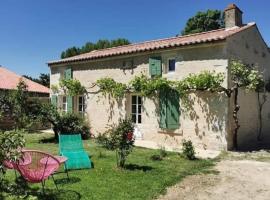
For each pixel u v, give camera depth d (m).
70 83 17.00
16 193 5.67
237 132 11.95
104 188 6.48
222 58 11.33
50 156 6.04
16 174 6.87
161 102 13.06
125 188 6.50
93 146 12.14
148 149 11.43
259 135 14.01
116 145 8.36
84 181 7.01
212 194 6.32
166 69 13.10
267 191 6.54
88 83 16.58
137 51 13.73
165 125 12.88
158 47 12.91
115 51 16.12
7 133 5.55
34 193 6.00
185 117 12.30
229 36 11.40
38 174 5.90
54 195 5.99
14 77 22.70
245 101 12.73
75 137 9.00
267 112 14.96
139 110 14.24
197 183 7.04
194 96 12.03
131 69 14.38
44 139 14.12
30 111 13.67
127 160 9.29
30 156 6.04
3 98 13.97
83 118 15.52
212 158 9.80
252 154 10.55
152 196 6.05
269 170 8.25
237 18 14.14
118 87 14.54
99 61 15.96
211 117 11.55
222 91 11.26
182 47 12.30
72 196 5.96
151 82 13.05
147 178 7.28
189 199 6.01
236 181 7.22
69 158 8.26
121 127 8.62
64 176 7.42
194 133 12.02
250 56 13.30
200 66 11.92
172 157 9.83
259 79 11.48
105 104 15.56
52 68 19.20
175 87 12.50
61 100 18.56
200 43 11.63
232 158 9.84
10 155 5.41
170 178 7.28
